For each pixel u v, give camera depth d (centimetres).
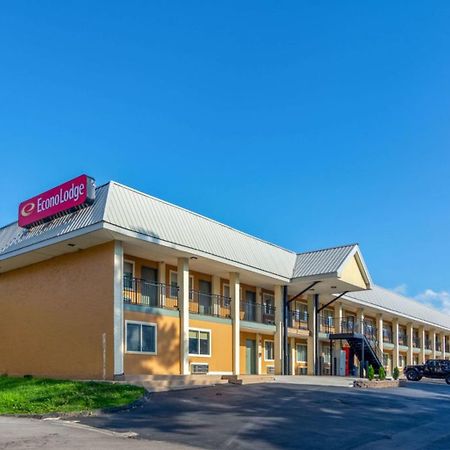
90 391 1783
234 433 1278
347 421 1500
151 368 2373
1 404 1619
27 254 2502
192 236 2559
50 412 1507
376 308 4372
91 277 2338
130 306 2331
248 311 3312
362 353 3638
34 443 1094
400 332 5400
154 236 2311
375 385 2606
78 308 2367
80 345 2316
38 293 2611
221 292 3131
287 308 3350
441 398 2206
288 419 1491
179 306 2550
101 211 2144
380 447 1192
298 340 3728
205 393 2016
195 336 2697
